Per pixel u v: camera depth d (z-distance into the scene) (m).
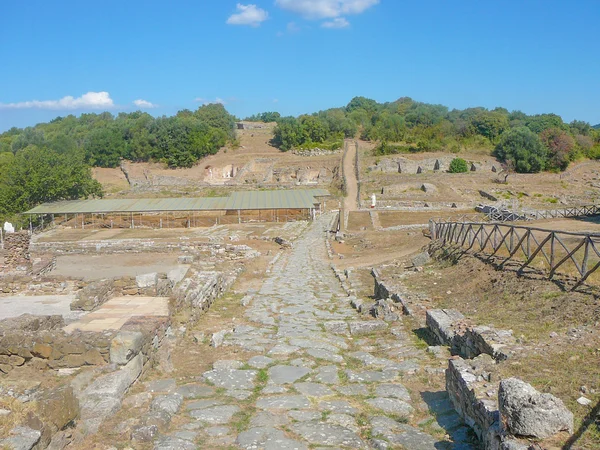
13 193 57.34
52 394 6.38
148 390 8.35
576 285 11.72
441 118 118.81
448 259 20.97
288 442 6.40
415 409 7.53
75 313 13.52
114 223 53.19
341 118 116.94
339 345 11.59
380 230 43.69
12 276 17.80
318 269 27.72
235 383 8.78
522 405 5.19
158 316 11.16
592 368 7.04
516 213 46.22
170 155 99.94
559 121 111.75
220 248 33.28
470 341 9.59
